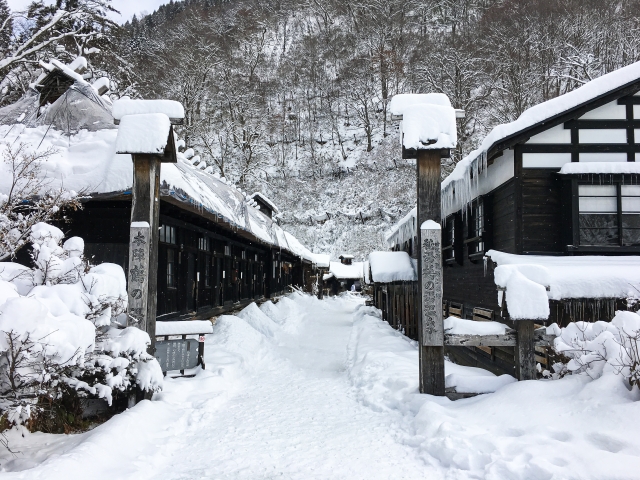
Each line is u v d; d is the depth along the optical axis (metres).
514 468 3.18
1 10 17.28
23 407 3.58
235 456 4.04
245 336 9.89
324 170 53.69
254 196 24.97
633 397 3.91
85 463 3.37
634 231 7.40
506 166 8.04
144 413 4.73
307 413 5.47
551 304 6.70
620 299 6.50
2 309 3.38
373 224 47.81
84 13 15.77
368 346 9.69
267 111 56.88
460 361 9.80
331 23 72.69
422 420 4.50
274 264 23.91
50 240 5.01
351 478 3.53
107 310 4.84
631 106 7.70
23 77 16.48
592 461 3.07
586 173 7.31
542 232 7.52
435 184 5.62
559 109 7.45
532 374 5.16
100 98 9.35
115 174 6.93
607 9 26.44
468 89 26.50
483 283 8.61
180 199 7.16
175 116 6.00
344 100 60.38
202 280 11.62
